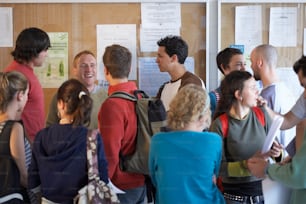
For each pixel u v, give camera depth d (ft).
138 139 7.02
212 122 6.81
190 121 6.06
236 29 9.63
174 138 6.04
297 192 6.23
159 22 9.55
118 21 9.50
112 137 6.82
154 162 6.23
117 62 7.11
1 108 6.37
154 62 9.53
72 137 6.08
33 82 7.61
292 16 9.66
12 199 6.25
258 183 6.72
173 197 5.99
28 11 9.42
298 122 7.23
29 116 7.37
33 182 6.30
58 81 9.32
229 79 6.81
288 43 9.65
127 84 7.18
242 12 9.60
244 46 9.64
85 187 6.02
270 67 8.37
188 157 5.99
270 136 6.56
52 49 9.36
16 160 6.26
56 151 6.07
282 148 6.68
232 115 6.79
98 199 6.00
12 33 9.43
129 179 7.06
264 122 6.82
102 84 9.02
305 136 6.05
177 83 8.32
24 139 6.38
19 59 7.81
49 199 6.18
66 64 9.38
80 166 6.07
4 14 9.40
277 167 6.22
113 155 6.82
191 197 5.98
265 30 9.66
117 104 6.91
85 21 9.47
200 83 8.23
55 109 7.00
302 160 5.94
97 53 9.47
